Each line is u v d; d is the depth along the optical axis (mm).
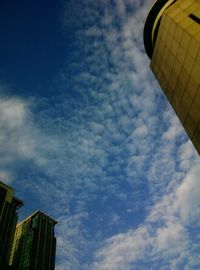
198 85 37344
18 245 182500
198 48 36469
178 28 41250
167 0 48562
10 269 149875
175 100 45938
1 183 171375
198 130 39875
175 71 43688
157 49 49844
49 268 170750
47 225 195375
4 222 157125
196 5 41438
